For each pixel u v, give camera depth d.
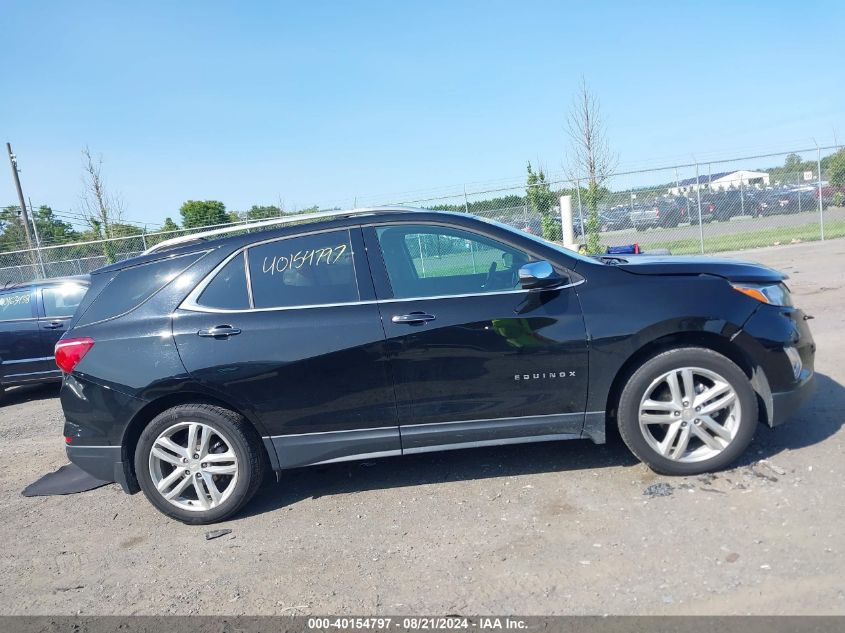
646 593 2.86
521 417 3.96
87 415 4.09
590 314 3.86
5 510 4.79
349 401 3.96
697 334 3.92
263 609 3.11
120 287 4.25
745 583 2.84
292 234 4.15
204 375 3.94
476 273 4.10
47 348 8.49
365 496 4.25
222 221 23.77
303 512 4.13
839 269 11.82
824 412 4.68
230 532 3.99
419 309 3.92
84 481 5.22
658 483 3.88
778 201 18.62
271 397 3.96
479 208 16.97
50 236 31.27
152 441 4.05
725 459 3.88
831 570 2.85
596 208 16.91
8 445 6.56
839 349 6.41
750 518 3.37
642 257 4.59
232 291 4.07
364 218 4.18
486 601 2.95
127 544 4.00
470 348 3.89
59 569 3.78
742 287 3.88
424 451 4.03
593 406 3.93
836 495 3.48
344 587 3.21
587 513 3.64
